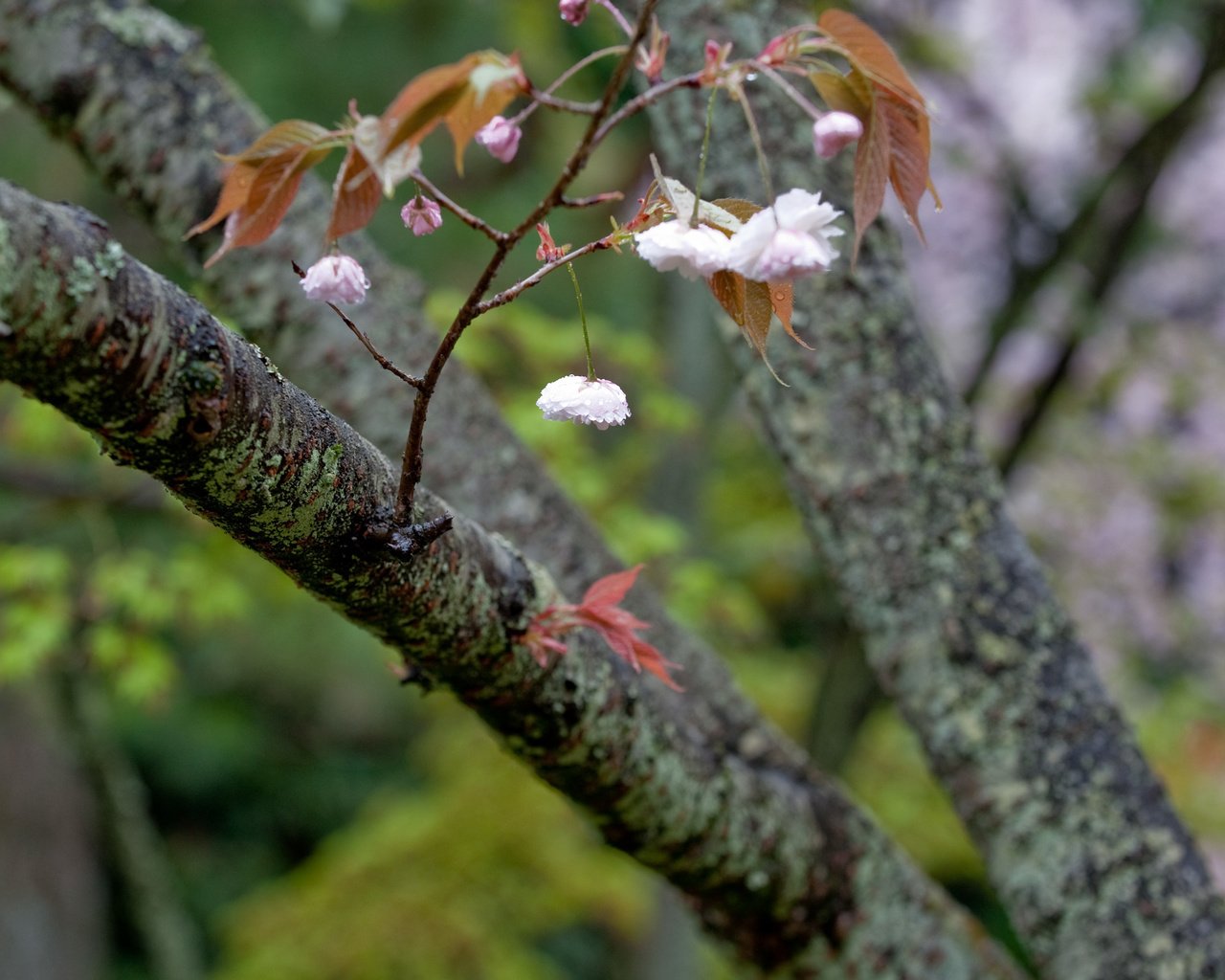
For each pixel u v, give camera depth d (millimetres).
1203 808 4074
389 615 1018
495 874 4113
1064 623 1587
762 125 1565
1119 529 4801
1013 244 3971
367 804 6512
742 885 1463
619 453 3598
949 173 4449
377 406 1596
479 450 1605
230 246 791
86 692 3785
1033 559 1604
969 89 4309
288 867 6785
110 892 5750
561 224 4652
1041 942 1545
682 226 767
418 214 798
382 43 4383
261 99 4219
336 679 6531
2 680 2666
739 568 4516
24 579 2564
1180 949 1505
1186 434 4758
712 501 4684
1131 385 4699
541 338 2750
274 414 847
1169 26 3660
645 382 2961
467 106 742
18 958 4559
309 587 979
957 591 1562
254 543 911
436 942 3977
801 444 1606
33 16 1582
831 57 1610
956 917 1611
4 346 716
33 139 4250
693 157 1602
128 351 753
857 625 1631
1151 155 3504
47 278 710
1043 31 4332
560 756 1249
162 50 1607
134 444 803
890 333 1579
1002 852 1561
